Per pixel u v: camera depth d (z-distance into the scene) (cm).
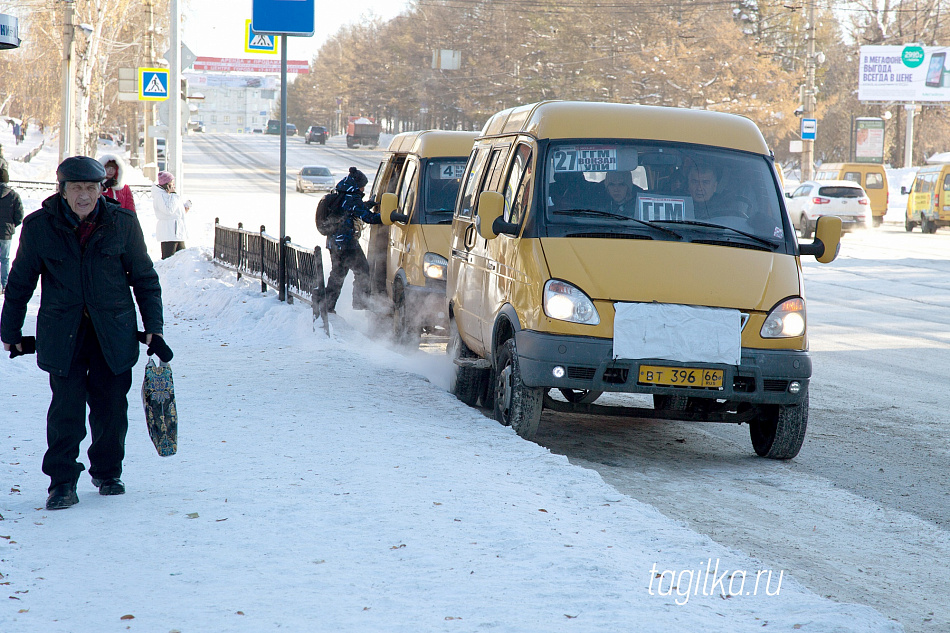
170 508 915
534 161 1350
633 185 1330
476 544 814
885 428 1483
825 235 1322
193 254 3084
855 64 15750
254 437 1200
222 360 1784
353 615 664
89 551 796
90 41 7562
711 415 1290
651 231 1286
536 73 14812
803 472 1237
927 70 11325
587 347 1192
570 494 984
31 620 656
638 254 1248
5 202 2548
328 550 798
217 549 801
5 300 908
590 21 13750
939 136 15600
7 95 12481
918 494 1141
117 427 959
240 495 953
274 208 6788
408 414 1359
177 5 5041
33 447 1147
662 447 1371
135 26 10900
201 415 1323
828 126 15988
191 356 1833
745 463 1282
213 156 15950
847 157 16362
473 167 1720
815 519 1032
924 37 14312
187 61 5125
